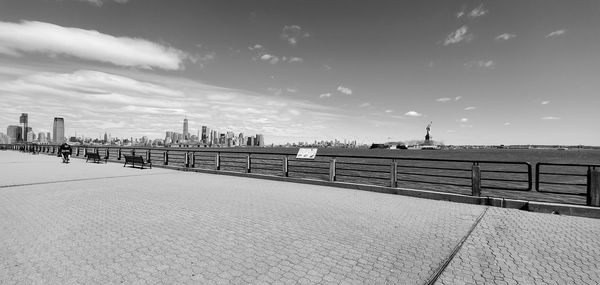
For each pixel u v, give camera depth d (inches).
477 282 159.9
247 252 198.1
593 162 3496.6
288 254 195.5
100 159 1069.1
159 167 830.5
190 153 767.7
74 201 355.3
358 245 213.8
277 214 302.5
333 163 502.6
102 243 210.7
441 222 276.4
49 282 152.5
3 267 169.3
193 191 438.9
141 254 191.8
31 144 1881.2
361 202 366.3
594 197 308.5
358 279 161.5
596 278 164.2
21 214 289.4
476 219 287.3
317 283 156.3
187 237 226.5
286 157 562.6
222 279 159.2
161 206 333.1
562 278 164.6
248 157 630.5
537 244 218.1
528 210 326.3
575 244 218.2
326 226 261.0
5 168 768.9
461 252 202.2
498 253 200.5
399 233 242.4
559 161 3752.5
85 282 153.1
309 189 465.4
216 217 287.4
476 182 364.8
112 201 358.0
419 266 178.9
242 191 442.6
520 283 158.9
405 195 413.7
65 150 991.0
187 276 161.9
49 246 203.5
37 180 535.2
